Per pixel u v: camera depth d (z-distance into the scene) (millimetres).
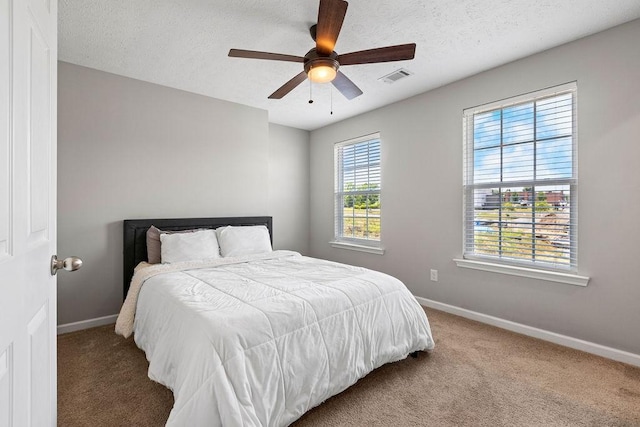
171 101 3268
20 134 717
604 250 2260
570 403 1728
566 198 2465
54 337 1005
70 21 2129
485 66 2799
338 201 4566
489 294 2895
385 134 3814
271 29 2240
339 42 2387
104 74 2889
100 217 2887
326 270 2502
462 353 2309
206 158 3516
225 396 1251
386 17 2086
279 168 4641
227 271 2494
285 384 1461
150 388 1873
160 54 2588
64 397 1776
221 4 1968
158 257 2912
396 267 3711
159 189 3205
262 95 3492
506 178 2803
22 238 729
